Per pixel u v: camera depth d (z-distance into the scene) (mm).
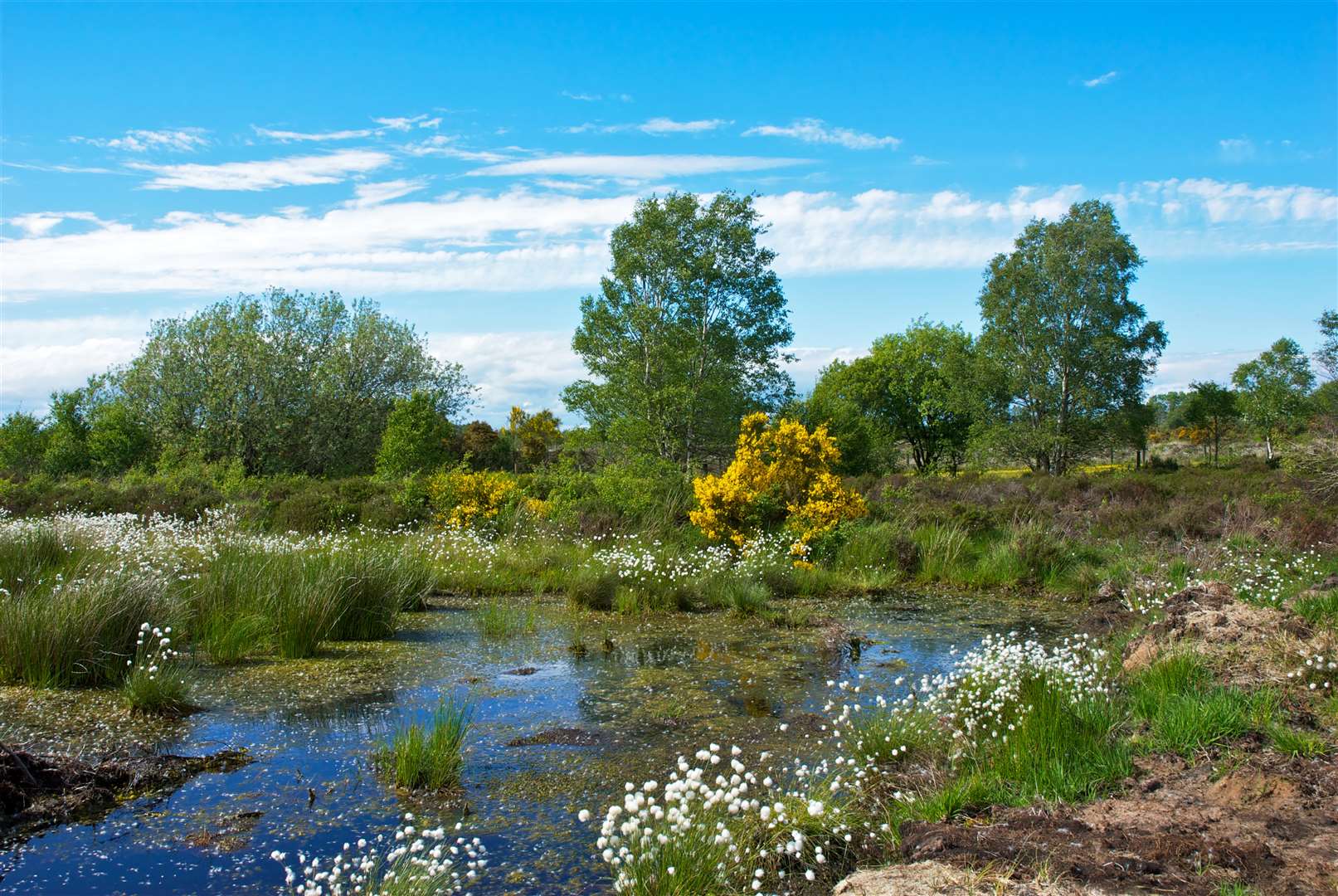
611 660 9148
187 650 9102
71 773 5559
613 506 17906
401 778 5715
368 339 38969
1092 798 5164
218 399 34031
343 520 18344
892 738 6238
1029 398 40031
